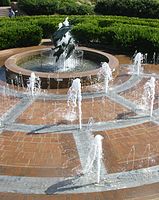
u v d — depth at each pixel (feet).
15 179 23.73
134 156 26.20
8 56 50.47
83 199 21.91
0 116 32.35
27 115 32.50
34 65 45.65
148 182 23.40
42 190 22.70
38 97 36.32
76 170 24.63
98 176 23.62
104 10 90.68
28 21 61.67
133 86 38.96
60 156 26.23
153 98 34.68
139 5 86.63
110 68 40.78
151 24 59.72
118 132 29.43
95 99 35.65
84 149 27.07
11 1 110.42
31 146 27.53
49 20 61.82
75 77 38.22
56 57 44.80
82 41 57.36
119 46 53.21
